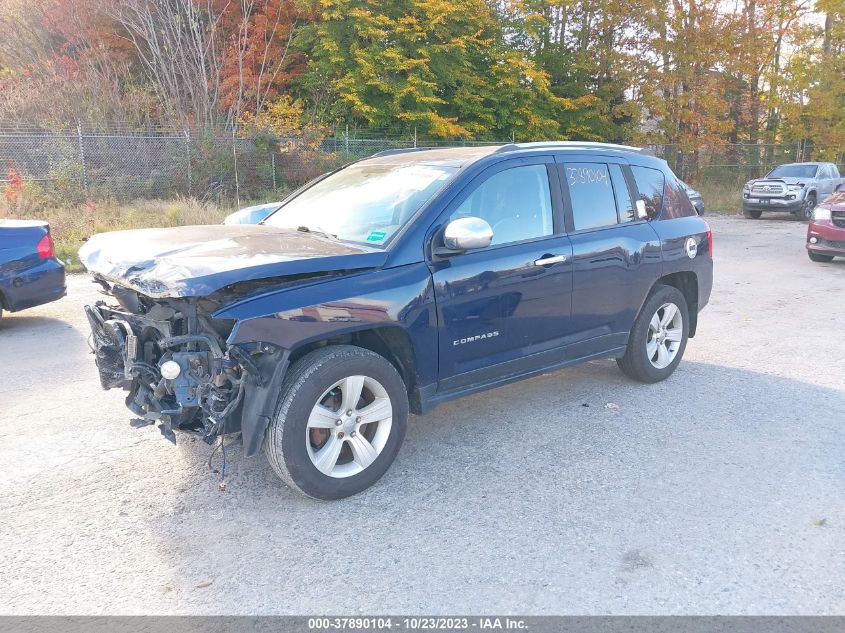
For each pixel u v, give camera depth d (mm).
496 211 4375
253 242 3855
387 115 22938
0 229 7152
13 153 16625
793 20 30344
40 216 14344
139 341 3621
